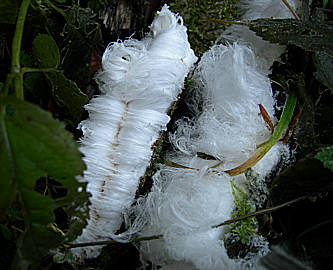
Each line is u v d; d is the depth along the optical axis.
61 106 0.16
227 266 0.15
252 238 0.15
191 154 0.17
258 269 0.15
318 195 0.15
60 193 0.16
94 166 0.14
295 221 0.15
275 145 0.17
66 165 0.10
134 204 0.16
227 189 0.16
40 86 0.16
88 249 0.15
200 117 0.17
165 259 0.15
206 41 0.20
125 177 0.15
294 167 0.14
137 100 0.15
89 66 0.17
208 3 0.20
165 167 0.17
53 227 0.14
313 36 0.17
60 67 0.16
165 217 0.15
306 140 0.16
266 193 0.16
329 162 0.14
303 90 0.17
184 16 0.20
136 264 0.16
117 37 0.20
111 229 0.15
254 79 0.17
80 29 0.17
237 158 0.16
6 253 0.15
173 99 0.16
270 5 0.19
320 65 0.16
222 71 0.17
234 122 0.17
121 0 0.20
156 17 0.17
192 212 0.15
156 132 0.16
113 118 0.15
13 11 0.15
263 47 0.18
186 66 0.17
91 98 0.17
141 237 0.15
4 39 0.16
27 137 0.10
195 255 0.14
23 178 0.10
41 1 0.16
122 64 0.15
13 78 0.11
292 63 0.18
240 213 0.15
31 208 0.10
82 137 0.15
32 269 0.12
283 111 0.17
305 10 0.18
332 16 0.19
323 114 0.17
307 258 0.14
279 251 0.12
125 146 0.15
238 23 0.18
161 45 0.16
